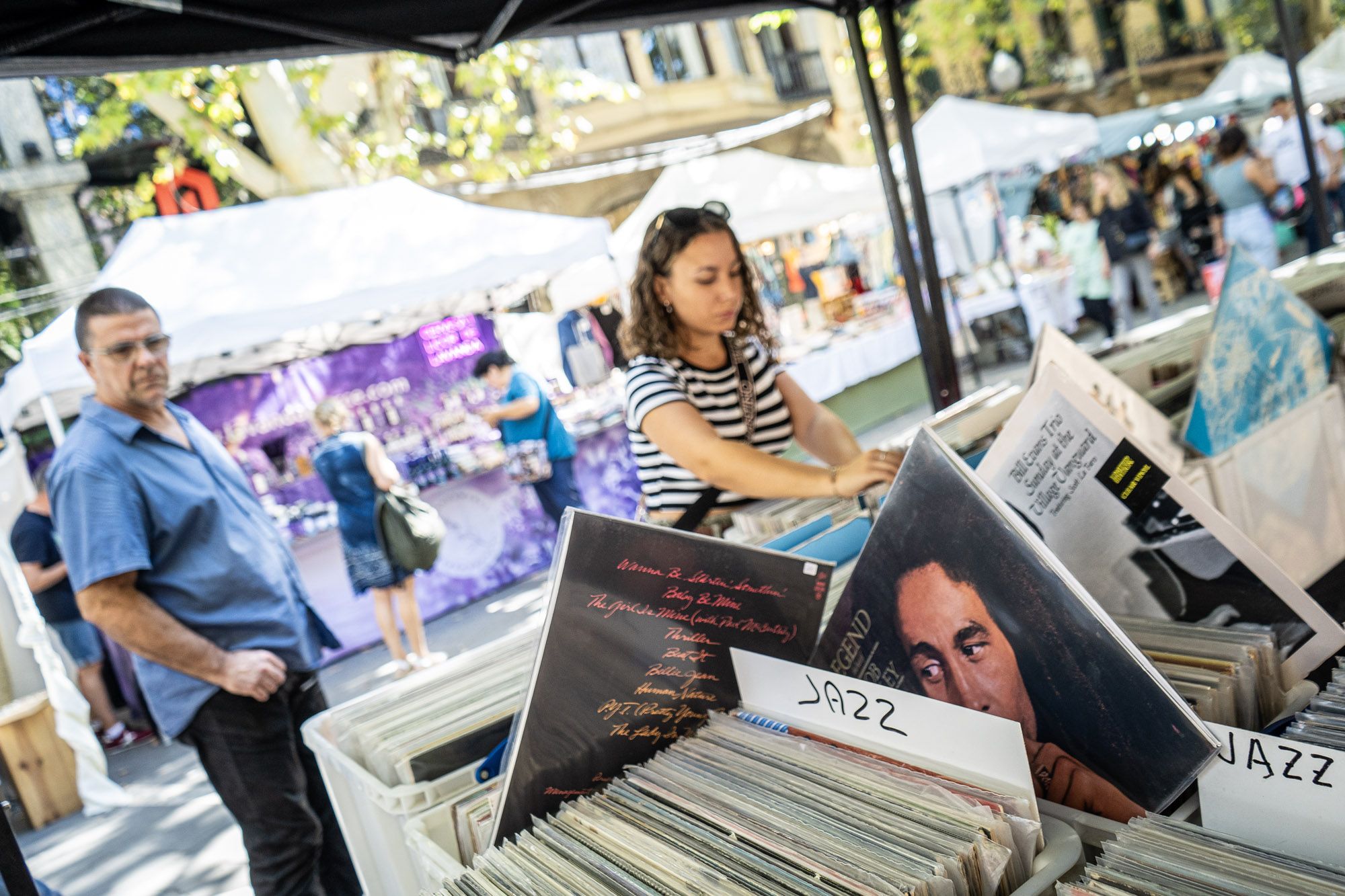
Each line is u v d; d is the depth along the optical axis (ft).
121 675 20.06
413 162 28.96
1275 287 4.24
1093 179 32.24
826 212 26.55
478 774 3.61
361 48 7.66
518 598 22.70
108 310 7.47
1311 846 2.07
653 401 5.83
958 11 43.86
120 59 6.77
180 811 15.03
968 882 2.11
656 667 3.01
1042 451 3.07
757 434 6.57
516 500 23.88
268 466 22.35
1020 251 31.37
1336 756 1.99
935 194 30.07
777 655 3.21
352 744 3.97
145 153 28.96
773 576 3.06
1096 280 30.96
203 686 7.59
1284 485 4.10
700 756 2.84
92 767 15.74
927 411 30.07
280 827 7.93
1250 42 51.37
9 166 26.94
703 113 38.06
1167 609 3.01
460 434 24.30
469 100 33.06
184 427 8.18
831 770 2.59
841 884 2.12
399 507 18.70
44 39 6.08
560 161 33.55
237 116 27.32
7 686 19.15
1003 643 2.50
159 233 17.58
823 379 28.19
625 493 25.57
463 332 24.34
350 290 17.72
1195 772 2.19
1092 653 2.29
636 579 2.87
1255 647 2.64
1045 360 3.92
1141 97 49.75
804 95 40.83
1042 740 2.51
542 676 2.85
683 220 5.81
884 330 30.27
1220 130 37.93
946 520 2.52
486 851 2.90
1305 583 4.09
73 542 7.20
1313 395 4.36
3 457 20.72
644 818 2.62
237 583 7.89
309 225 18.48
